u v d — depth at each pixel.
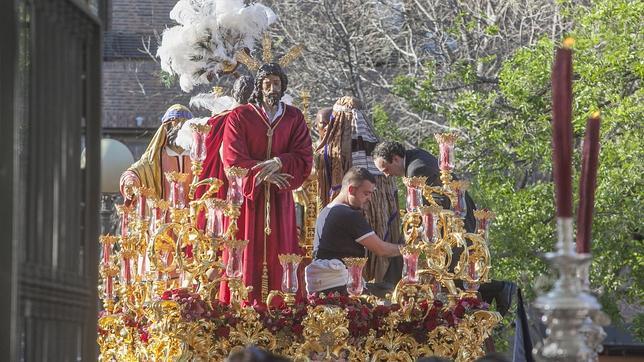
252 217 23.03
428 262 21.17
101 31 14.30
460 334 21.12
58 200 13.30
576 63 40.34
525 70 41.59
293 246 23.61
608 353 50.66
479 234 21.61
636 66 38.69
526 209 40.91
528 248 40.34
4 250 11.39
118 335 23.31
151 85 71.81
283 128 23.52
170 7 72.50
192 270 20.77
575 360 9.99
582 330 10.38
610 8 40.16
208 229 20.88
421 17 52.97
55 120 13.20
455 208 21.42
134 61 71.88
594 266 40.03
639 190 39.94
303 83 52.75
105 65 72.00
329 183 25.25
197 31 25.75
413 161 24.34
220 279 20.86
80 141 14.01
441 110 44.09
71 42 13.74
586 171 11.18
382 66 55.72
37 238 12.88
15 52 11.50
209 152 24.25
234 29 25.86
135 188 23.27
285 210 23.41
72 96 13.78
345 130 25.28
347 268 21.16
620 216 39.50
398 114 53.97
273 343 20.83
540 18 50.50
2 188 11.42
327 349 20.66
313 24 54.50
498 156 42.09
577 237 11.20
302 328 20.86
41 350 12.88
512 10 51.81
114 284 23.84
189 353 20.55
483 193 41.69
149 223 23.05
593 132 11.19
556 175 10.13
